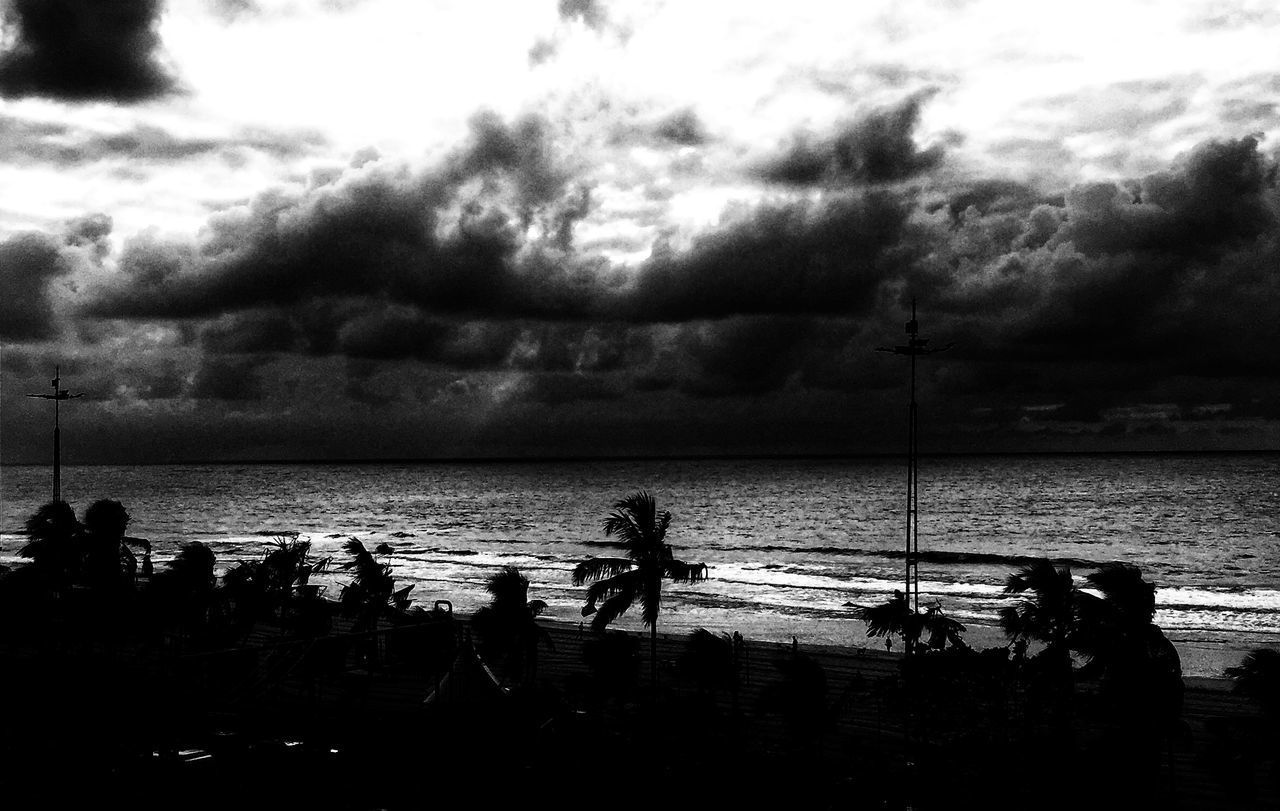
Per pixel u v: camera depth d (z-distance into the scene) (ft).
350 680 97.71
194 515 644.27
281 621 139.85
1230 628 211.20
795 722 94.73
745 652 140.77
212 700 77.10
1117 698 86.89
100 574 139.54
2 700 71.41
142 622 117.70
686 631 201.05
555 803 72.28
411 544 440.86
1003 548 416.05
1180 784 89.56
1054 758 85.10
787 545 431.02
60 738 67.72
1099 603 93.15
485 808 69.56
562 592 263.70
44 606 117.60
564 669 133.80
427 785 71.51
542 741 81.92
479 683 90.43
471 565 341.82
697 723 92.17
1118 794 82.07
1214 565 353.31
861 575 318.04
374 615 126.82
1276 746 81.71
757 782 80.33
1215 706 116.47
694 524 551.18
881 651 157.58
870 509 646.74
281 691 87.51
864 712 110.93
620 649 105.91
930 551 400.88
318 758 71.92
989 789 82.43
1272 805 83.82
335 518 619.26
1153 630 91.25
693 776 80.33
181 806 61.93
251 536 479.82
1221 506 627.46
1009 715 97.81
